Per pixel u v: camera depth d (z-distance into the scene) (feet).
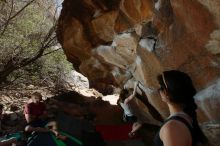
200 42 12.02
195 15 11.62
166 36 14.06
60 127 19.84
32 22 32.40
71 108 25.36
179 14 12.44
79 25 21.17
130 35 17.38
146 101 19.01
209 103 12.43
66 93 31.60
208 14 11.12
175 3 12.32
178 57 13.51
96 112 25.75
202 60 12.38
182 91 6.18
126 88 21.70
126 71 20.74
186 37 12.59
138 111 20.56
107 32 19.86
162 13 14.17
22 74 32.45
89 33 20.92
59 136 18.80
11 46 30.53
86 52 22.35
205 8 11.10
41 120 19.71
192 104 6.24
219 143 12.76
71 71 36.19
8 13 31.78
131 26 17.29
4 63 30.17
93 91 34.37
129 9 16.81
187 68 13.20
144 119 20.67
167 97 6.32
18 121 25.23
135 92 19.72
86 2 19.98
